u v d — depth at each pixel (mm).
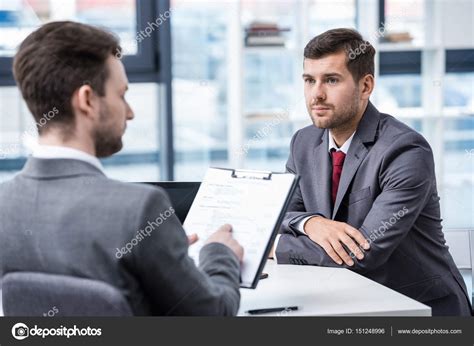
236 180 1784
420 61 5242
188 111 5082
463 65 5395
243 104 4562
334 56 2273
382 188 2303
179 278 1351
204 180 1822
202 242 1702
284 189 1714
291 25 5031
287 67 5160
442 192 4930
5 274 1470
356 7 5121
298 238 2262
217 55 5074
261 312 1733
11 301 1445
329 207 2396
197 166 5129
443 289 2340
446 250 2414
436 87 4953
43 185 1394
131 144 5043
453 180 5297
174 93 5035
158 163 5102
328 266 2197
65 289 1351
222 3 5020
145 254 1321
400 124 2373
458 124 5352
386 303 1800
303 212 2379
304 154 2512
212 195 1784
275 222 1672
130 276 1344
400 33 4883
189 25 5012
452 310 2342
